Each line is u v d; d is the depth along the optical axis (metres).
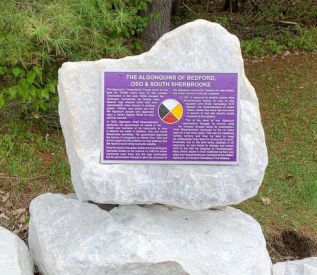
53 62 4.43
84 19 4.09
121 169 2.74
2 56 3.94
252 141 2.76
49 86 4.10
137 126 2.75
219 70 2.76
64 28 3.84
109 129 2.74
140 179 2.74
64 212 2.96
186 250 2.72
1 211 3.66
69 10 3.81
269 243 3.65
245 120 2.77
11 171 3.95
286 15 9.64
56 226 2.90
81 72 2.75
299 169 4.44
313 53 8.02
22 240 3.20
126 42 5.61
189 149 2.76
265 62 7.63
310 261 3.00
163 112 2.75
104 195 2.73
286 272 2.91
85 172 2.72
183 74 2.75
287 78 6.89
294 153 4.78
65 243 2.77
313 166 4.53
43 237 2.87
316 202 3.96
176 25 8.99
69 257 2.67
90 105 2.76
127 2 5.20
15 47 3.84
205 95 2.76
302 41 8.30
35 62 4.03
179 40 2.78
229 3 10.16
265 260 2.81
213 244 2.79
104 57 4.34
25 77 4.20
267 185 4.21
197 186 2.75
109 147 2.74
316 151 4.82
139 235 2.70
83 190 2.77
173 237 2.76
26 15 3.70
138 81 2.75
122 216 2.84
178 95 2.76
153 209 2.90
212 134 2.76
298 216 3.84
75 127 2.74
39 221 2.99
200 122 2.76
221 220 2.93
